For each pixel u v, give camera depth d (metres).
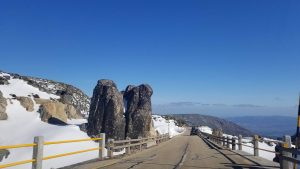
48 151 34.16
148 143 37.19
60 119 52.47
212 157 23.52
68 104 66.06
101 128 46.25
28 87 68.25
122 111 47.88
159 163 19.45
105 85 47.94
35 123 47.53
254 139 24.17
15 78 72.06
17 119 47.91
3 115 46.56
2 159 32.75
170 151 29.81
